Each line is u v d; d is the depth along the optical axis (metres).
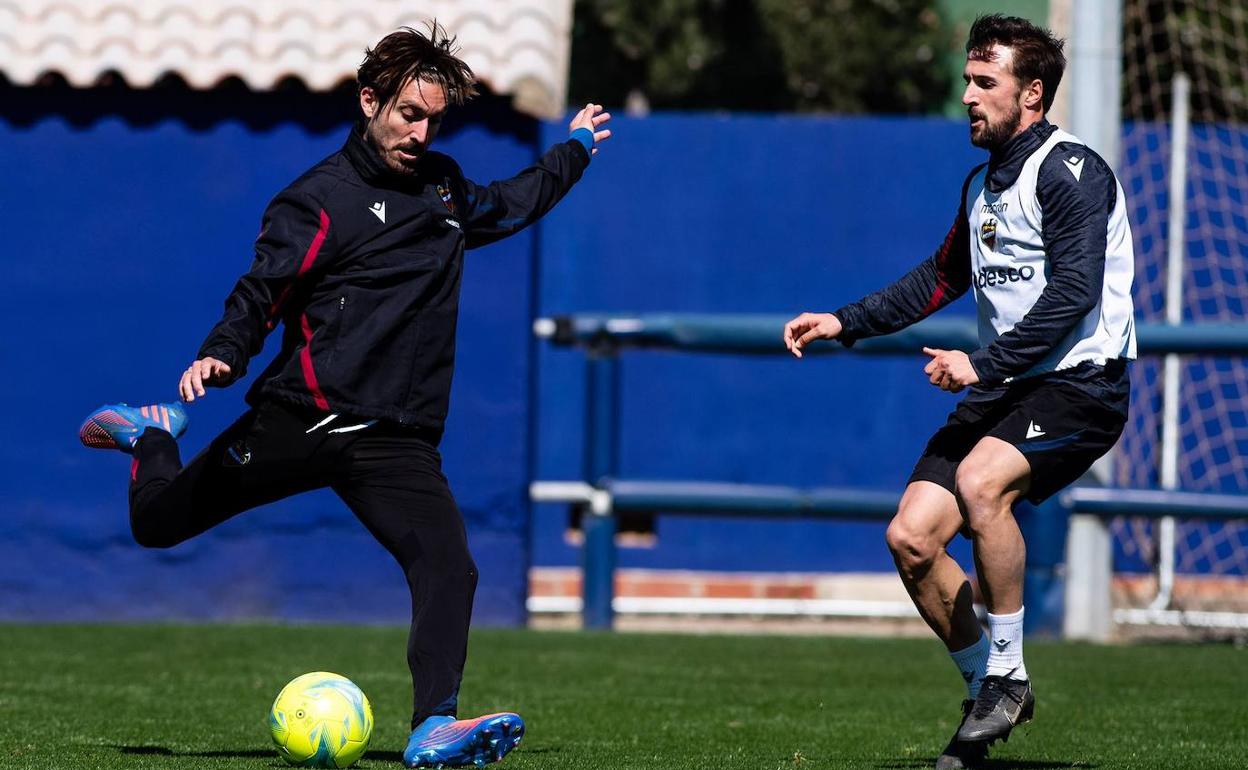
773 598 40.38
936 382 15.64
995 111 16.23
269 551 35.62
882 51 68.44
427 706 15.76
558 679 26.42
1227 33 49.22
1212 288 42.00
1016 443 15.90
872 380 41.25
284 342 16.22
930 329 34.75
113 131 35.66
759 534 41.09
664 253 41.72
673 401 41.34
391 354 15.99
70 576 35.56
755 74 69.81
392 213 15.96
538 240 36.91
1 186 35.62
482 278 35.56
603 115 18.64
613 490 35.53
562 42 36.34
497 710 22.42
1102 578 35.81
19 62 35.31
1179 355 34.06
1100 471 36.00
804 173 41.69
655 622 39.00
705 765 17.00
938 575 16.56
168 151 35.62
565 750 18.34
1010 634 16.08
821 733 20.42
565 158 17.94
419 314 16.09
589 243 41.75
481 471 35.56
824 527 41.12
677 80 68.31
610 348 35.53
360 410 15.84
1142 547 41.00
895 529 16.39
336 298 15.82
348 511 35.62
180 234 35.66
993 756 18.17
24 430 35.62
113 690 24.11
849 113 70.00
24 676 25.81
